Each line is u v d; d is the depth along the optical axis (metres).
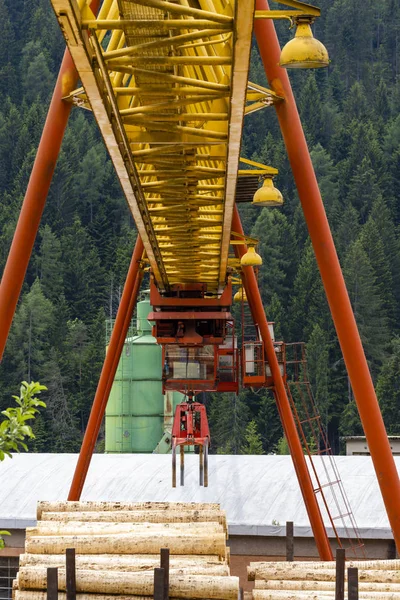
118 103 19.09
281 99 20.95
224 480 44.41
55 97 21.41
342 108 198.50
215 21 14.50
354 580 18.06
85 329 139.75
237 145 18.81
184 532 20.38
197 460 47.56
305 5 16.31
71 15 13.81
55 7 13.55
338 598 18.48
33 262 152.12
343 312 21.17
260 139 182.12
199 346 37.28
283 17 16.45
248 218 161.88
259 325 38.28
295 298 142.50
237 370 39.03
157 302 35.75
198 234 27.05
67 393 133.00
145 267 38.81
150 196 25.52
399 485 21.27
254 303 38.28
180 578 18.09
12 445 15.51
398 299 153.12
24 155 168.38
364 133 175.88
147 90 17.58
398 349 136.88
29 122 172.38
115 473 45.62
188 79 16.84
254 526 39.78
